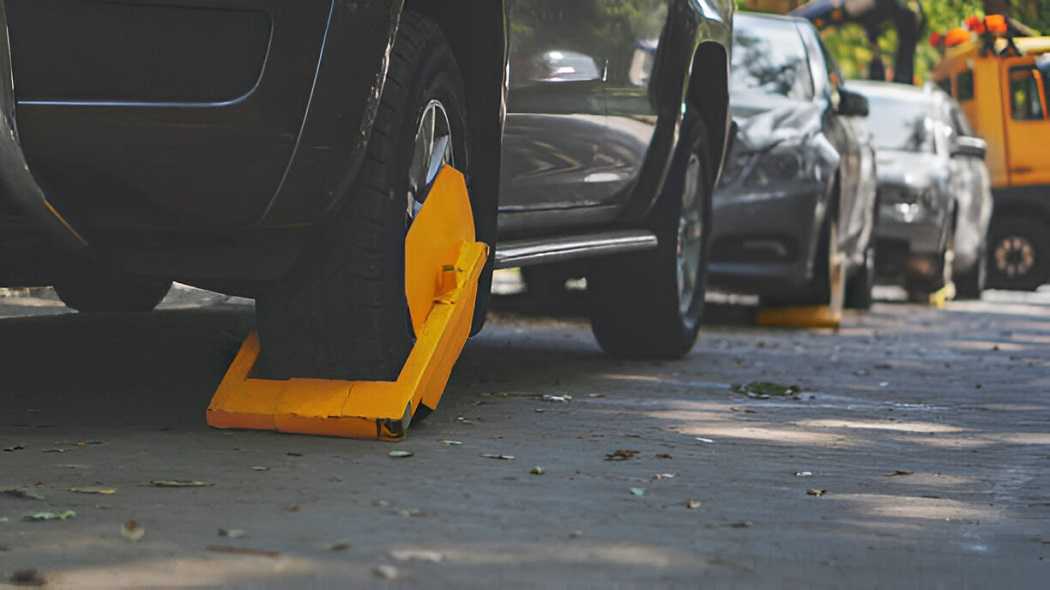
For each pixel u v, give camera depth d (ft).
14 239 16.03
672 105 25.26
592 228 25.02
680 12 25.05
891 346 35.35
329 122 15.72
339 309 16.90
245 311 29.09
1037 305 63.36
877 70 80.69
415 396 17.10
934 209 59.52
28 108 14.76
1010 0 82.53
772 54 41.60
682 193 27.58
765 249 38.96
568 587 11.02
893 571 12.03
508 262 19.95
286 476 14.84
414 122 17.19
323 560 11.51
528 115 20.29
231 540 12.10
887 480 16.25
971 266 67.62
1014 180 78.79
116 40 14.98
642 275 27.40
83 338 25.80
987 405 23.59
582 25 21.59
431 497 14.10
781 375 27.04
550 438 18.08
